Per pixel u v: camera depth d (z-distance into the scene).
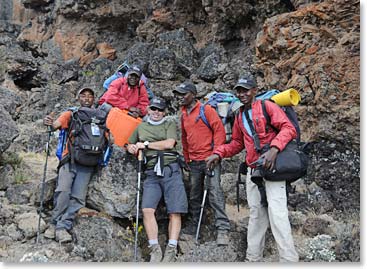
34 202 6.16
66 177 5.74
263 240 5.38
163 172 5.55
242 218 6.23
